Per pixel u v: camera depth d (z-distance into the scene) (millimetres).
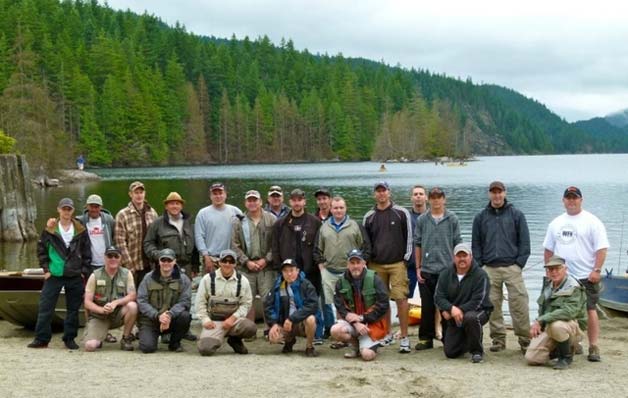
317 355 9641
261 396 7344
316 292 9938
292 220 10297
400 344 10133
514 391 7598
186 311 9727
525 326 9547
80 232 9906
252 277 10633
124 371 8375
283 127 136500
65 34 119562
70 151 86188
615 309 13695
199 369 8539
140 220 10586
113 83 108875
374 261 10102
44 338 9992
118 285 9867
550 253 9680
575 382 8008
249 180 69500
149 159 113875
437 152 142750
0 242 26531
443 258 9742
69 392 7445
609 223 31922
